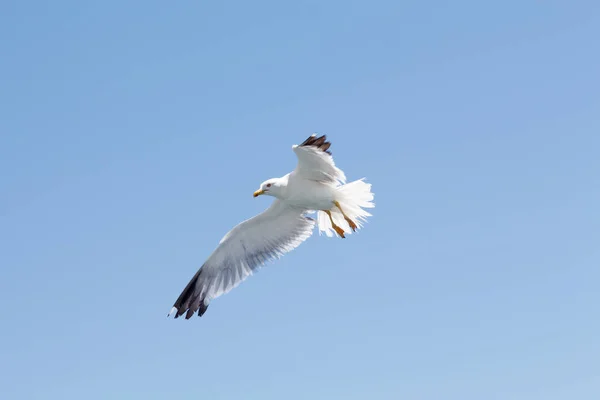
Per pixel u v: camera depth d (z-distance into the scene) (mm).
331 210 16531
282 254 17453
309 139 14305
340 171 15039
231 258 17547
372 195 16016
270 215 16969
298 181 15812
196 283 17750
